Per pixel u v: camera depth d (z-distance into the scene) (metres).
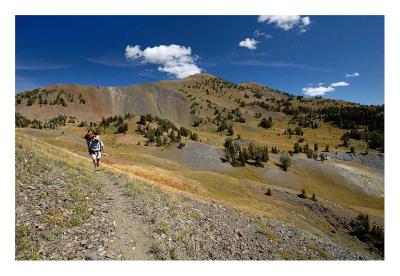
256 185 100.38
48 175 15.76
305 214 86.00
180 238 12.98
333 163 193.38
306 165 186.75
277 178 165.62
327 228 81.44
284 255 18.23
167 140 199.50
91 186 17.28
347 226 89.38
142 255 10.41
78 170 20.47
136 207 15.49
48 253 9.12
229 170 165.12
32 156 18.08
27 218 10.45
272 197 92.00
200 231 15.52
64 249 9.46
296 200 97.38
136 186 20.98
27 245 9.14
